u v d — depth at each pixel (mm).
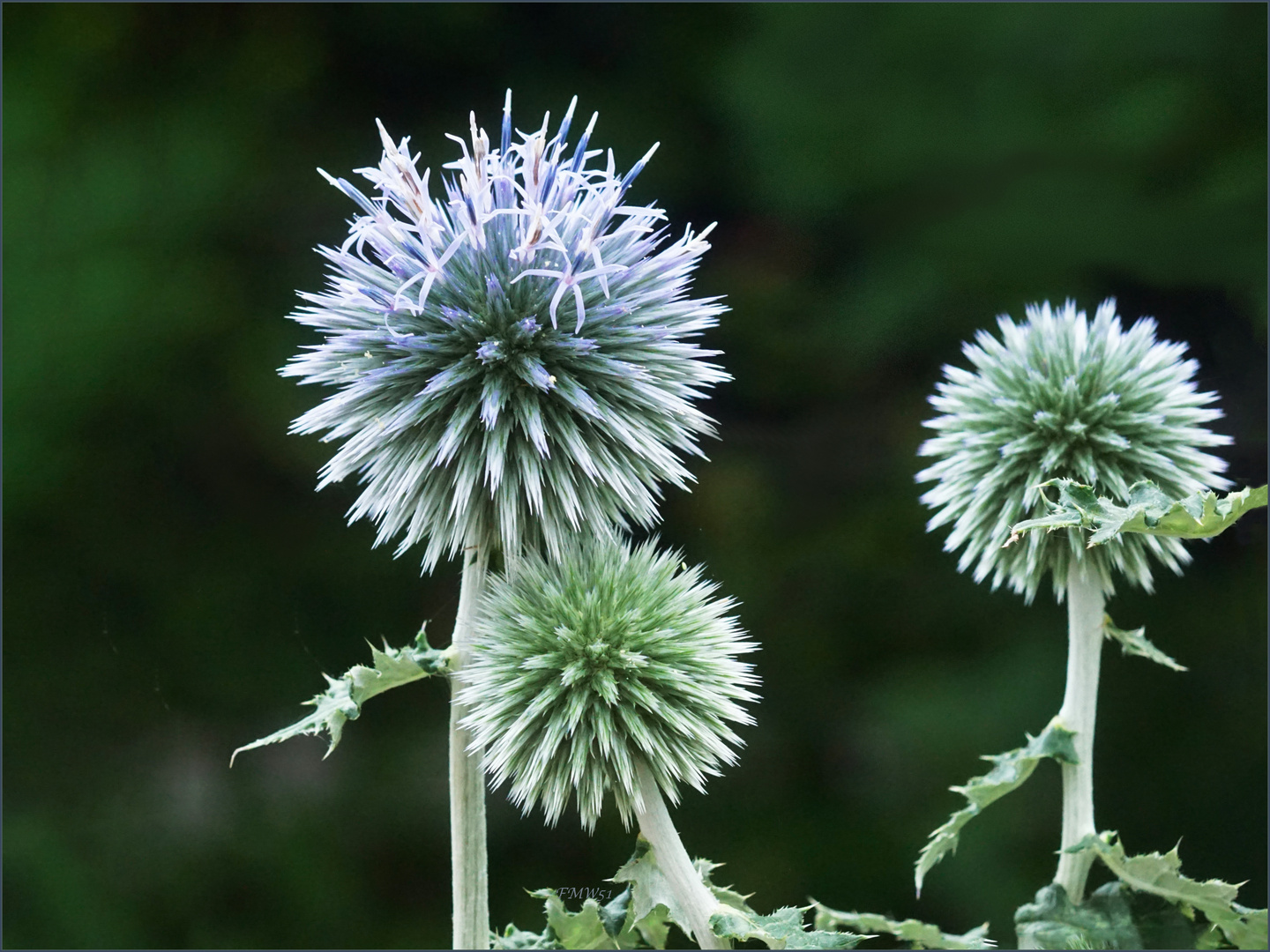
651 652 387
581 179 392
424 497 393
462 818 386
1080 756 409
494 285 389
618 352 394
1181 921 401
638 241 400
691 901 383
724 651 393
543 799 386
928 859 410
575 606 387
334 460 396
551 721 383
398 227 390
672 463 394
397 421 390
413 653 384
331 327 397
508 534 386
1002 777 409
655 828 384
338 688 382
